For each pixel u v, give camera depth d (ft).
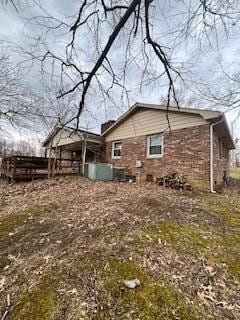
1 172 44.14
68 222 13.85
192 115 28.99
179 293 7.41
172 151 31.17
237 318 6.48
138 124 37.32
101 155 45.16
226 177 43.16
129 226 12.77
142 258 9.43
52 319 6.49
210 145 26.66
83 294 7.42
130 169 38.09
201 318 6.41
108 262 9.14
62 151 56.70
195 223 13.61
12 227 13.74
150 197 19.71
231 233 12.44
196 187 26.99
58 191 24.80
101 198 19.84
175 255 9.71
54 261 9.55
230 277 8.34
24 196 23.41
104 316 6.51
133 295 7.28
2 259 10.11
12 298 7.53
